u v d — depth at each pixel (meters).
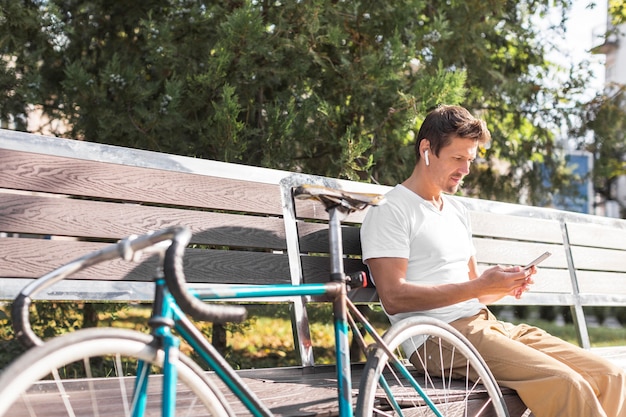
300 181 3.04
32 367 1.33
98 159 2.54
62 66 5.16
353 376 2.72
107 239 2.52
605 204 8.37
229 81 4.76
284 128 4.76
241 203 2.85
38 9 4.84
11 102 4.90
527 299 3.72
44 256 2.38
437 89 4.84
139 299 2.53
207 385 1.64
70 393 2.13
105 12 5.30
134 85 4.66
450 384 2.53
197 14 4.91
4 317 4.34
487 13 5.82
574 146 7.24
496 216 3.73
